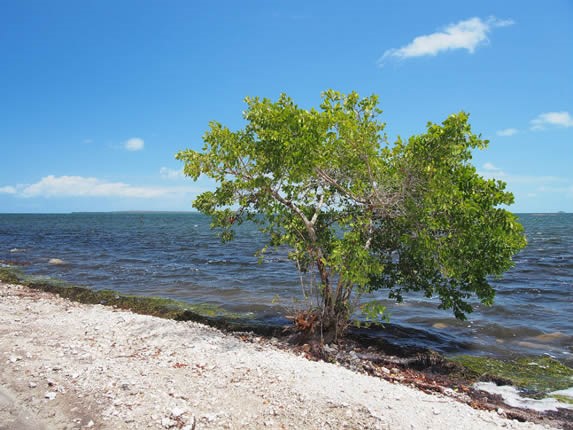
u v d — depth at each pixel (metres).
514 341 12.51
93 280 22.22
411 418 6.75
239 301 17.34
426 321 14.53
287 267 27.88
